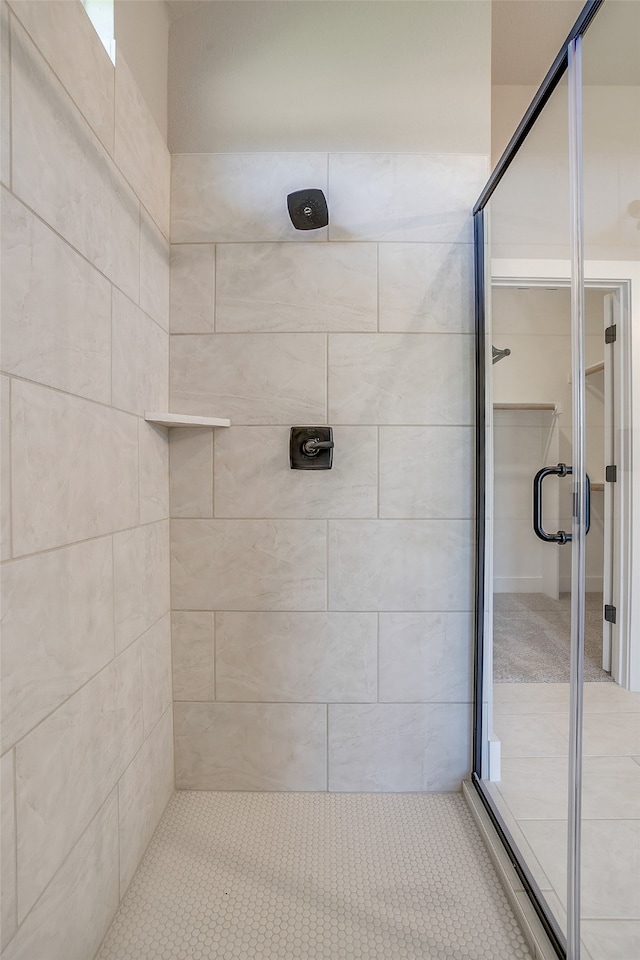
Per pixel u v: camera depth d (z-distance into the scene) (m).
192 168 1.41
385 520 1.41
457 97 1.41
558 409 0.93
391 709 1.42
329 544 1.41
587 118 0.81
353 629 1.42
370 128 1.41
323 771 1.43
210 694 1.42
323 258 1.41
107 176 1.00
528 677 1.11
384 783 1.43
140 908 1.05
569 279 0.88
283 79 1.41
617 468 0.72
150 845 1.23
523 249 1.10
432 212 1.41
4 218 0.67
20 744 0.71
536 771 1.07
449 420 1.42
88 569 0.91
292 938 0.99
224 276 1.41
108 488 1.00
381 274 1.41
